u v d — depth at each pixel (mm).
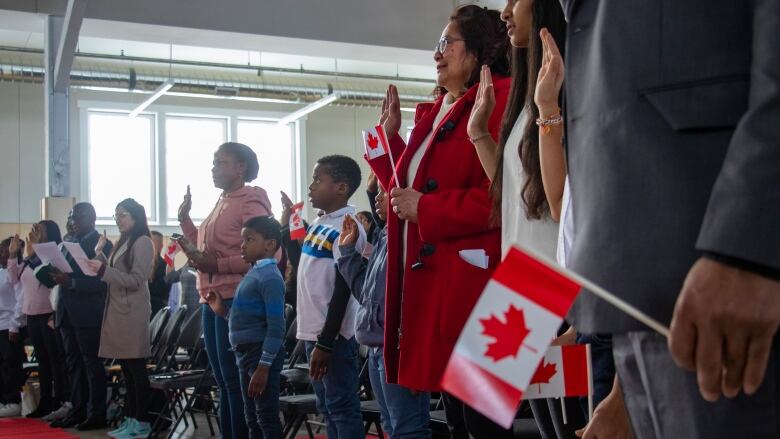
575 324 1032
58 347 6961
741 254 796
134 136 14633
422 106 2713
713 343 825
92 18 8758
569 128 1110
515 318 841
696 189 917
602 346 1771
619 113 984
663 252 928
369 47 9758
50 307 7047
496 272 854
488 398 819
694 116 924
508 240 1898
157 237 9555
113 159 14469
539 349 832
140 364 5621
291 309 5527
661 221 934
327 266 3598
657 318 928
